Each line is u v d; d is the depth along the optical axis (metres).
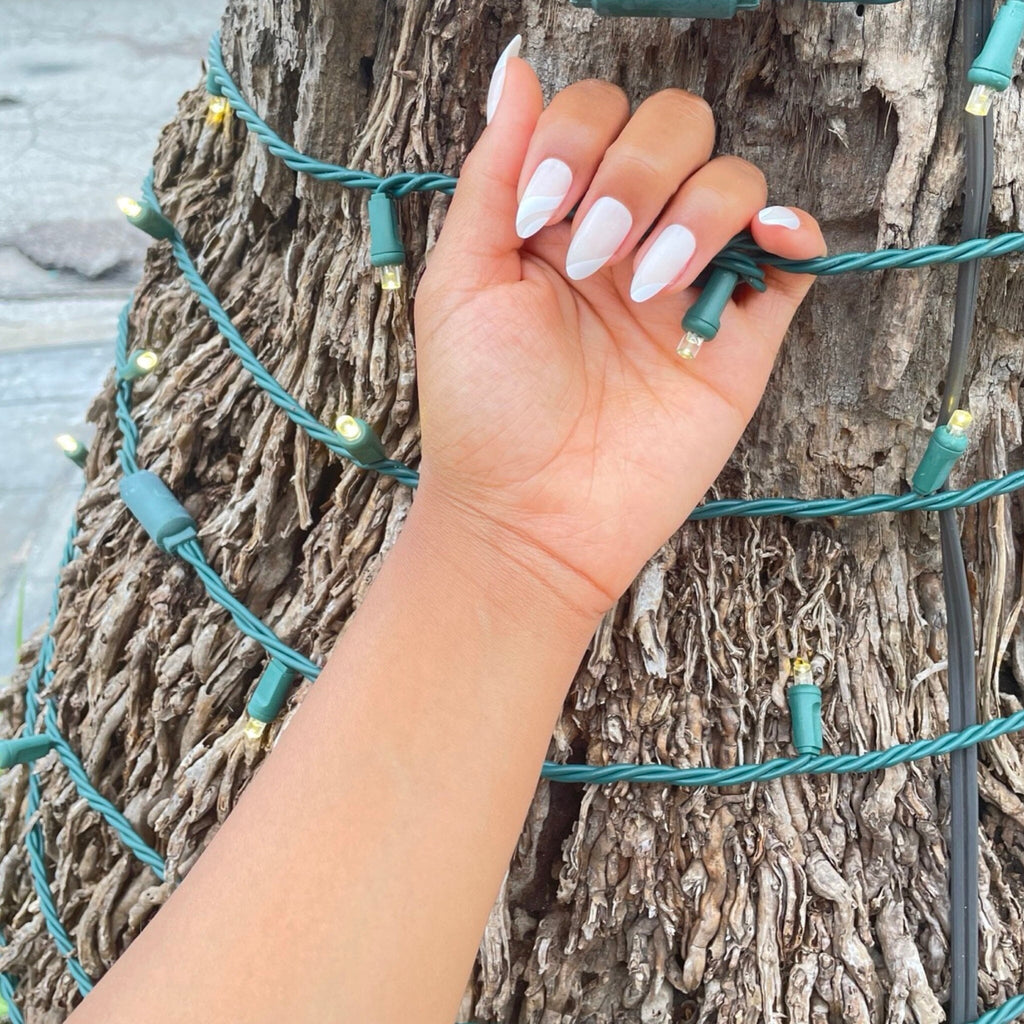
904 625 0.36
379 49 0.35
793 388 0.34
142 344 0.44
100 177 1.29
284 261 0.40
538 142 0.26
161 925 0.25
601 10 0.26
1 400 1.04
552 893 0.36
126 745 0.40
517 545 0.28
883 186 0.31
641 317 0.29
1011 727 0.33
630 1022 0.36
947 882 0.35
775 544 0.35
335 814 0.26
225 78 0.37
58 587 0.45
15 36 1.50
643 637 0.34
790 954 0.34
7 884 0.44
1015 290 0.33
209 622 0.38
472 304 0.28
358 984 0.25
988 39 0.28
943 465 0.32
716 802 0.35
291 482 0.38
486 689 0.28
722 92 0.31
